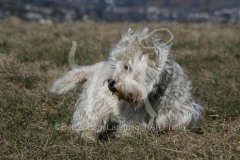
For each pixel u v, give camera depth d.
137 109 7.27
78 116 7.78
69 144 7.07
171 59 7.17
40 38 17.83
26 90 10.08
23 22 26.61
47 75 11.38
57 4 43.06
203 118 8.30
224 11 42.28
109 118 7.57
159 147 6.70
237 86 10.46
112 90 7.07
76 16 38.38
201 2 46.75
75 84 8.26
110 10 41.94
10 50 14.59
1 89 10.17
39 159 6.56
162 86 7.11
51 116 8.48
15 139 7.24
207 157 6.37
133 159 6.41
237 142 6.87
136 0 45.88
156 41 7.07
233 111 8.56
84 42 17.00
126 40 7.12
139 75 6.96
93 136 7.60
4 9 36.53
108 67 7.49
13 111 8.74
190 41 17.48
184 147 6.72
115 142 7.08
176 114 7.23
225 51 15.16
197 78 11.16
